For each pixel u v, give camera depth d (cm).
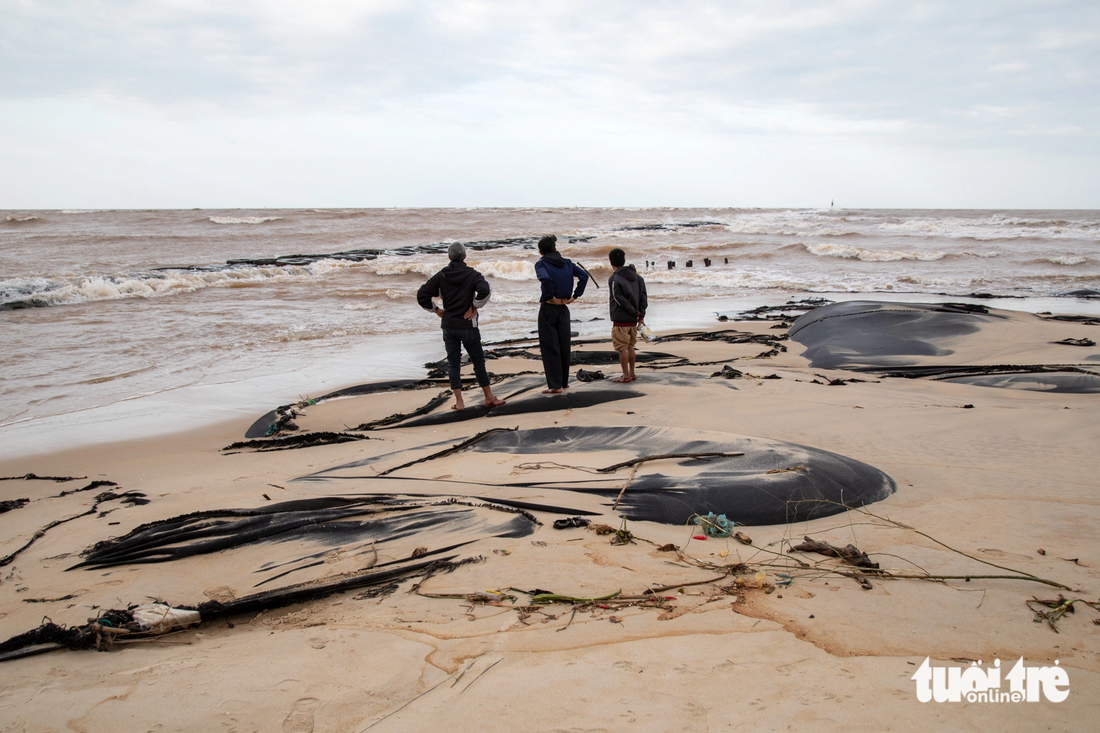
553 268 698
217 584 327
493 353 1075
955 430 570
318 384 922
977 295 1828
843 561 319
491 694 219
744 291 2053
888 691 212
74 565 359
